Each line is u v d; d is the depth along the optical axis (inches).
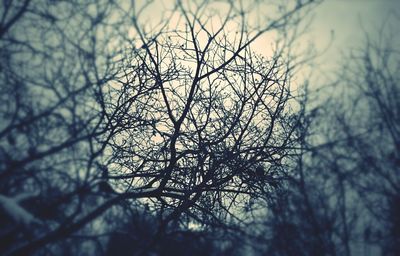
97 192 233.1
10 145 237.3
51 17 249.6
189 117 309.3
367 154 305.0
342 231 269.4
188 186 306.5
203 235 224.7
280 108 303.9
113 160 286.2
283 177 293.3
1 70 245.6
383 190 297.6
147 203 276.7
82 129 233.5
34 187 235.9
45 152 225.0
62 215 225.1
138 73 291.6
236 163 304.3
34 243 204.2
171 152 288.0
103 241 223.8
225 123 309.4
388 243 274.8
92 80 247.1
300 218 266.7
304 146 296.5
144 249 215.3
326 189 285.9
